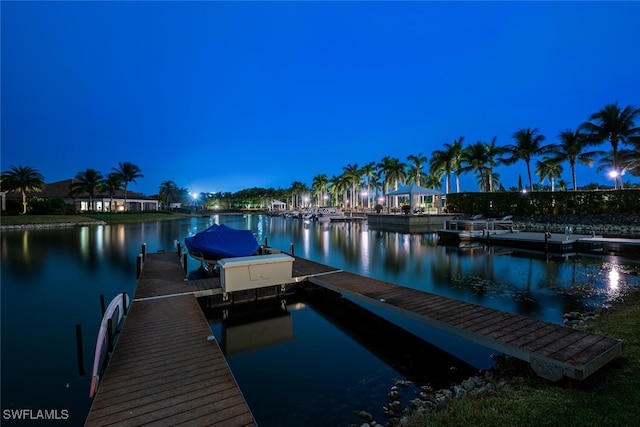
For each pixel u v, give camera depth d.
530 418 3.87
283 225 46.69
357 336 7.95
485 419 3.94
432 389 5.45
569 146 34.75
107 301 10.84
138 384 4.71
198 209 100.25
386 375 6.03
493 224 25.73
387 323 8.75
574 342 5.46
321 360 6.73
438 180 57.22
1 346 7.47
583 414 3.85
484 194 36.91
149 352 5.71
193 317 7.49
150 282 10.73
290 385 5.78
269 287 10.37
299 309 9.98
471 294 10.63
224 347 7.51
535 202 32.97
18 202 48.81
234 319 9.26
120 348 5.87
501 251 20.27
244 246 13.83
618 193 28.16
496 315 6.96
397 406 4.99
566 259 17.08
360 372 6.17
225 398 4.40
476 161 41.34
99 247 23.39
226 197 124.06
